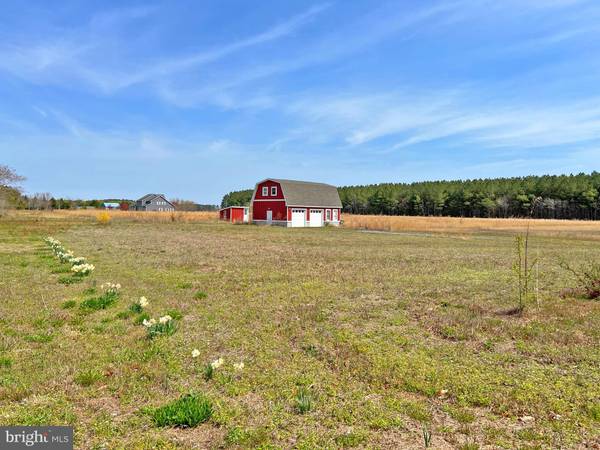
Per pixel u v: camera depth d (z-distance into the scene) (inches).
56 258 650.2
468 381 207.6
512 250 941.2
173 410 170.1
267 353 249.1
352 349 254.7
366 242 1144.8
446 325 304.5
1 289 412.8
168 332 281.0
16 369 217.0
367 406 182.5
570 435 157.6
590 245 1151.0
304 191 2158.0
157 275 524.1
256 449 147.7
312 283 481.4
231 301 386.0
